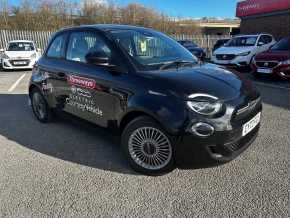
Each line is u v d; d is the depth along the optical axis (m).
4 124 5.44
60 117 5.01
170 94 3.10
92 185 3.26
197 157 3.08
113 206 2.88
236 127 3.12
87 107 4.13
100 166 3.70
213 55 12.86
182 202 2.92
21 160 3.91
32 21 33.84
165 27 41.03
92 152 4.12
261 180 3.26
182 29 42.72
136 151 3.49
